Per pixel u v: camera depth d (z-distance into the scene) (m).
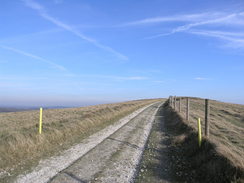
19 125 15.86
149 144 12.16
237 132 14.91
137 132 16.03
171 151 10.62
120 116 26.44
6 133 11.15
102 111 25.09
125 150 10.63
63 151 9.97
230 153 7.66
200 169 7.43
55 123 14.88
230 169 6.41
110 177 7.12
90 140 12.51
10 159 8.21
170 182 6.88
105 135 14.23
